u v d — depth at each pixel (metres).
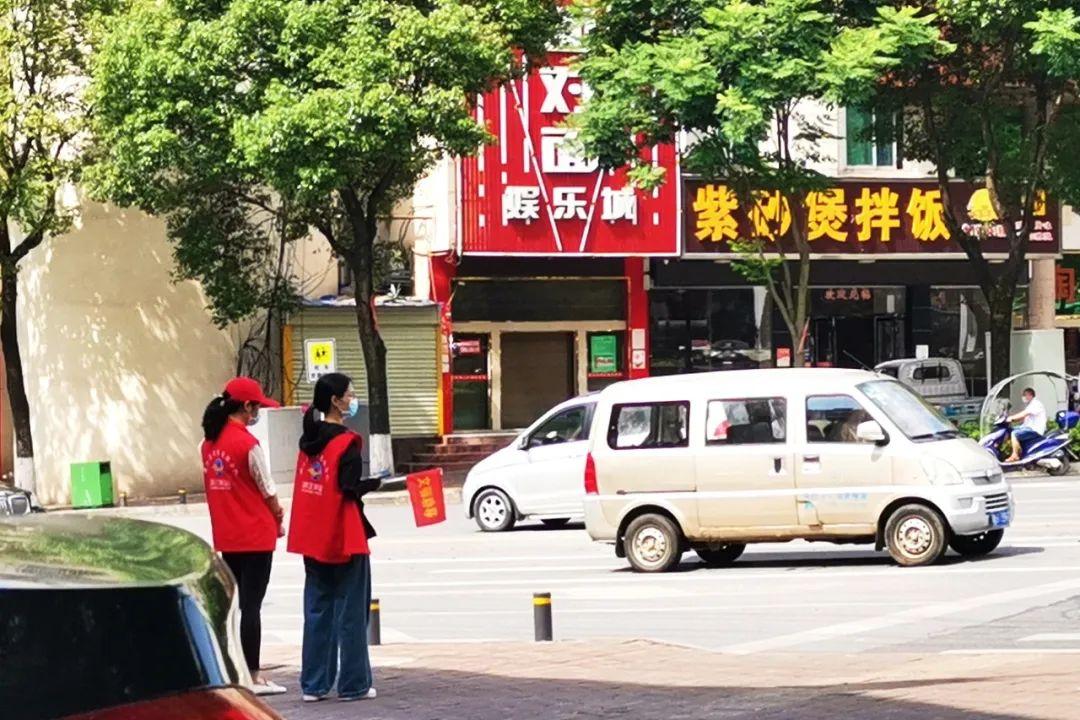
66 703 3.54
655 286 42.59
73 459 37.72
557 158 40.47
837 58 31.45
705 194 41.59
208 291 35.94
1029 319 47.03
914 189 43.16
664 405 20.66
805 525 19.98
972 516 19.53
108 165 33.09
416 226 40.78
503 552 23.86
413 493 12.20
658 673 13.07
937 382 40.59
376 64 31.09
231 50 31.30
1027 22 33.03
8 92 33.28
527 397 42.19
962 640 14.73
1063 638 14.52
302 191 31.25
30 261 37.94
